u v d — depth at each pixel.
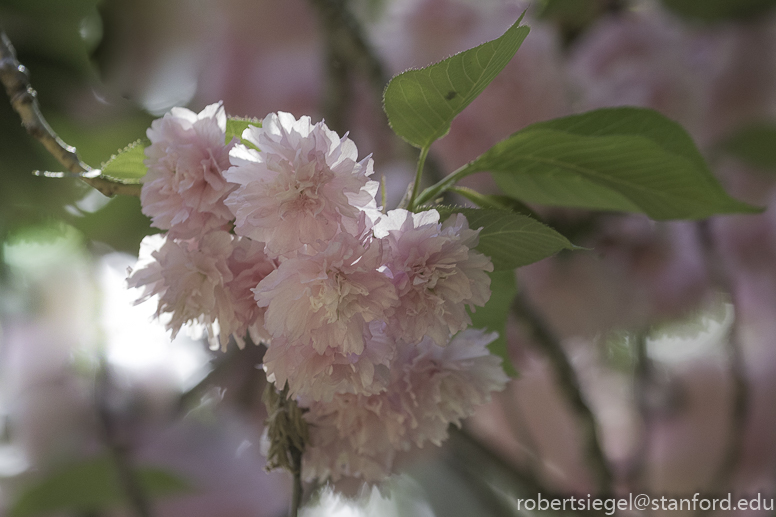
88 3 0.97
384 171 1.20
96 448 1.26
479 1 1.21
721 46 1.27
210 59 1.22
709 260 1.34
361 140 1.27
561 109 1.15
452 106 0.74
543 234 0.73
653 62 1.25
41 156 1.06
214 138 0.71
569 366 1.20
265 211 0.70
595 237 1.32
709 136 1.31
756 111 1.27
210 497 1.33
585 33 1.34
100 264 1.29
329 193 0.70
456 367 0.74
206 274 0.71
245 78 1.26
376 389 0.72
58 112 1.06
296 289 0.70
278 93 1.27
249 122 0.73
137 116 1.10
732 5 1.24
